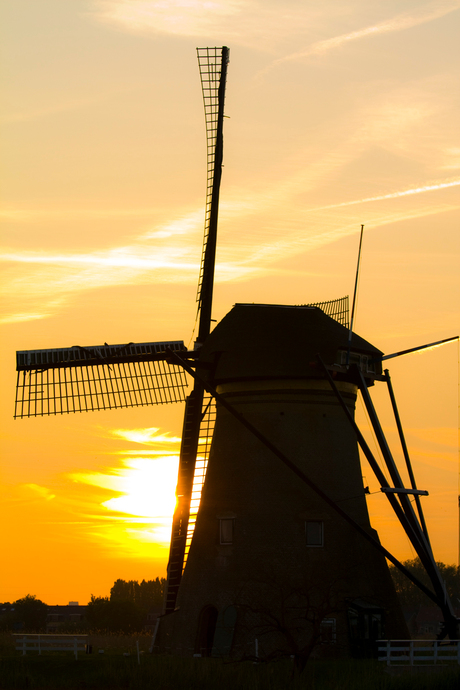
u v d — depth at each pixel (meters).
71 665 42.03
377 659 44.50
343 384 50.91
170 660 41.78
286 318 51.31
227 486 49.56
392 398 51.00
